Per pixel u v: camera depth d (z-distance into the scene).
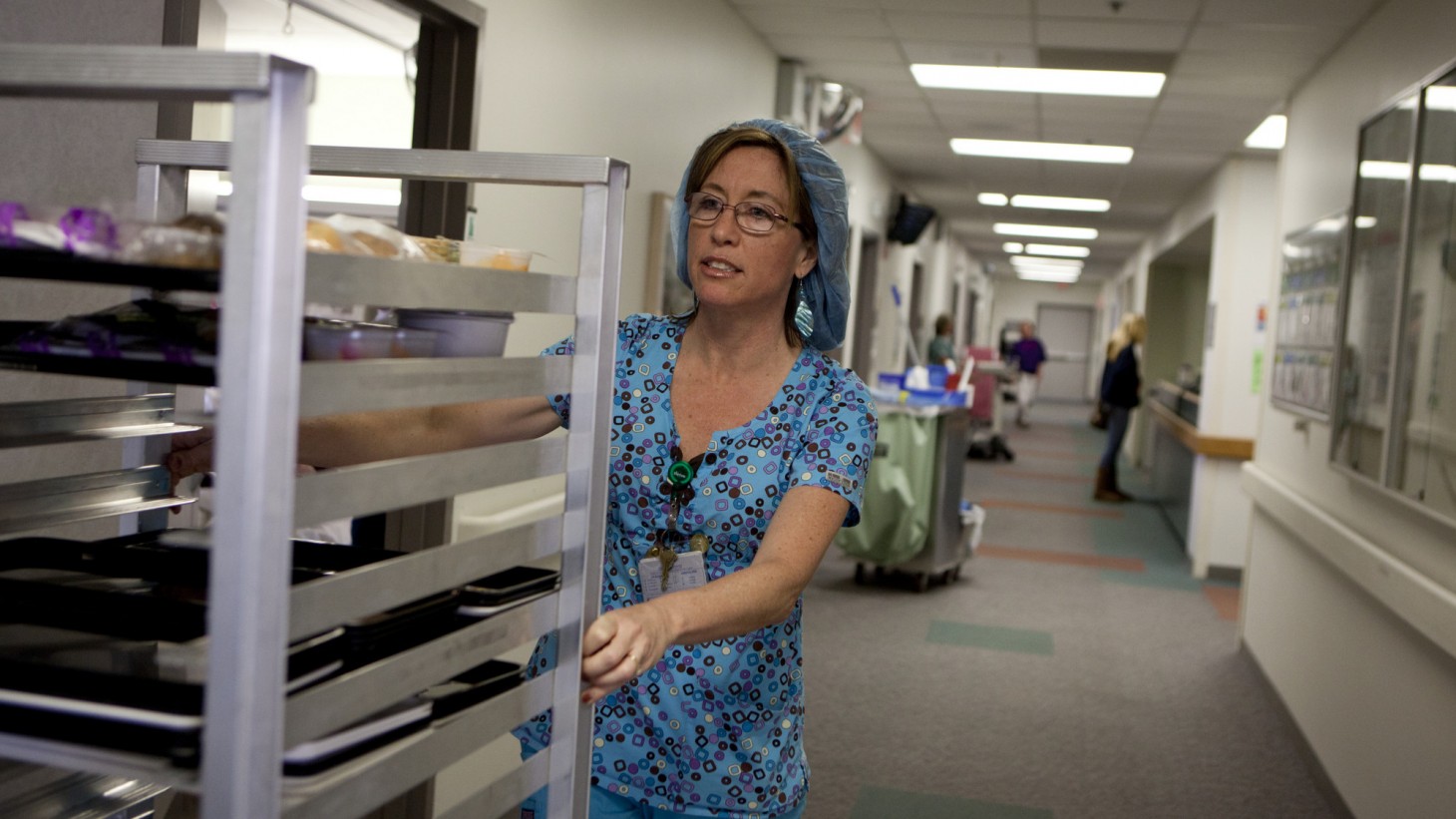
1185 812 3.65
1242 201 8.09
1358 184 4.11
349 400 0.78
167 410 1.25
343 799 0.80
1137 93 6.55
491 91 3.15
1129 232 14.51
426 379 0.86
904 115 7.98
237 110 0.69
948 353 11.88
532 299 0.99
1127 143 8.20
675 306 4.96
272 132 0.68
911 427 6.27
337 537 3.16
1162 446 10.66
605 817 1.56
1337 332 4.21
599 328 1.07
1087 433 18.61
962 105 7.44
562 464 1.06
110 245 0.80
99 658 0.82
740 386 1.57
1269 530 5.27
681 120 4.97
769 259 1.51
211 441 1.26
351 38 4.52
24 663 0.79
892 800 3.61
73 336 0.85
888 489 6.24
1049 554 7.98
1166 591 7.04
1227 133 7.44
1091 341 29.83
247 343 0.69
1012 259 21.77
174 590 0.96
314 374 0.75
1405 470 3.22
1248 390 7.79
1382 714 3.33
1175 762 4.10
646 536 1.57
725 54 5.59
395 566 0.83
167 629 0.86
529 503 3.52
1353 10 4.41
